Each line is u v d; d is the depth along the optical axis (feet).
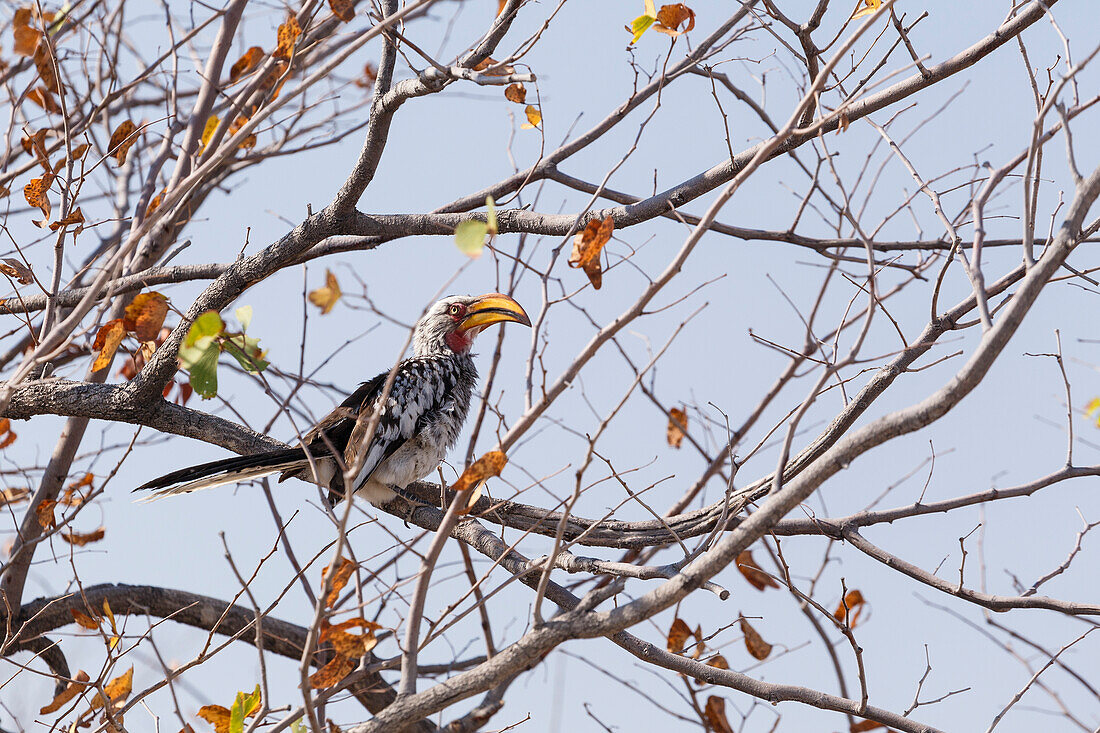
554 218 33.65
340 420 34.78
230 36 40.09
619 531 33.09
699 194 33.32
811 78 31.94
